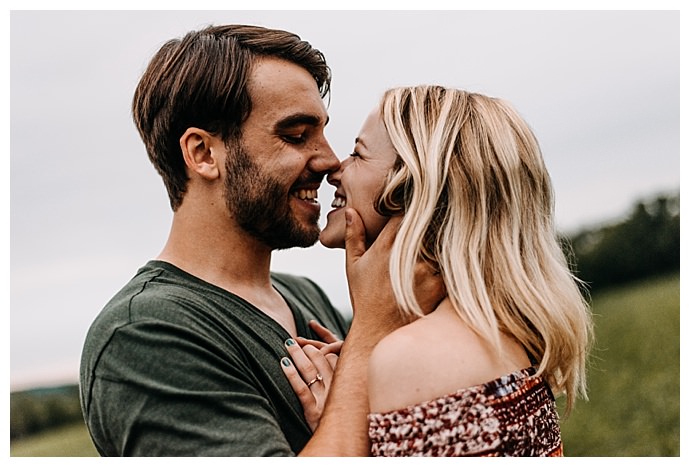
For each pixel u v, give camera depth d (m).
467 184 2.00
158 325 2.04
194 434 1.91
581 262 11.38
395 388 1.81
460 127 2.04
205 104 2.31
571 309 2.07
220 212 2.34
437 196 1.98
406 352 1.83
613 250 11.32
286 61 2.37
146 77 2.46
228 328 2.14
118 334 2.06
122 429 2.00
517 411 1.84
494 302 1.97
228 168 2.31
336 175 2.32
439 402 1.78
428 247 2.03
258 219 2.31
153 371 1.98
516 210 2.02
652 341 9.35
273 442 1.90
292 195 2.36
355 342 2.05
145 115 2.45
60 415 8.62
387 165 2.12
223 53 2.33
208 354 2.01
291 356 2.23
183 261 2.37
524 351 2.02
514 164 2.04
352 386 1.98
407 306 1.99
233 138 2.31
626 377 8.96
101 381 2.05
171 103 2.36
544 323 1.95
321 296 2.96
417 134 2.04
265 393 2.09
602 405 8.77
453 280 1.94
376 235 2.19
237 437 1.89
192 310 2.12
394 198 2.06
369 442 1.90
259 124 2.30
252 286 2.44
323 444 1.89
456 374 1.81
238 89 2.29
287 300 2.60
